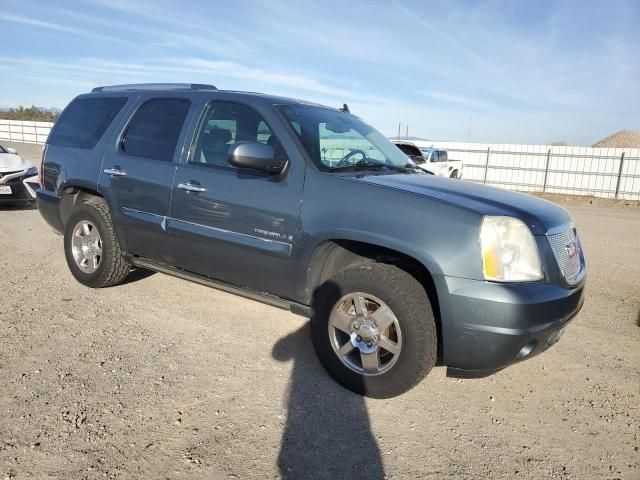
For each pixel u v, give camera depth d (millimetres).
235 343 4086
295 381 3535
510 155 25156
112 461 2592
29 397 3121
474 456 2826
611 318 5168
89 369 3514
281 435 2908
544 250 3105
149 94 4738
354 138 4277
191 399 3215
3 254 6371
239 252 3820
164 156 4344
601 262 7816
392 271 3240
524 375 3846
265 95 4168
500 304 2893
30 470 2486
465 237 2980
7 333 4000
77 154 5055
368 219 3242
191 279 4328
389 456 2783
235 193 3795
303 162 3578
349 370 3404
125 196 4531
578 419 3262
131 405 3102
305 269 3523
